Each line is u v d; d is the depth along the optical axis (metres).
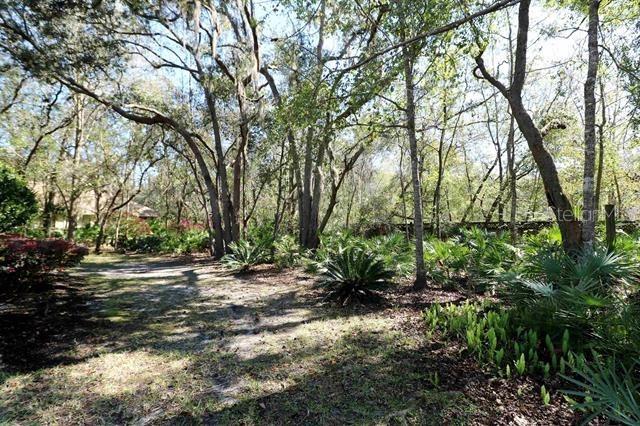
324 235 11.40
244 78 12.63
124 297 7.07
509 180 11.95
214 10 11.39
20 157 16.14
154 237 20.03
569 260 3.88
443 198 19.03
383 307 5.62
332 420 2.63
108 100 11.98
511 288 4.28
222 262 11.99
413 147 6.56
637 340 2.73
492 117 13.46
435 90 8.06
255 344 4.27
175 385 3.24
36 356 3.88
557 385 2.92
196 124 15.98
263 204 22.31
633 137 10.31
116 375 3.45
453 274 7.39
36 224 17.14
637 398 2.19
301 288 7.53
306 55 8.78
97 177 17.72
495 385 2.99
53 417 2.73
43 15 8.83
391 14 5.35
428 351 3.76
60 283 8.48
